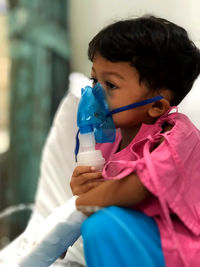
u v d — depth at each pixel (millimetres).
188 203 777
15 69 1916
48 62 1929
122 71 835
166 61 845
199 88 1216
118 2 1871
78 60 2031
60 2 1958
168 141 782
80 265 999
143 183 736
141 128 881
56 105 1984
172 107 876
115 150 991
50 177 1212
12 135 1933
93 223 714
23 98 1915
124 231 708
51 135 1259
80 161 849
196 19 1638
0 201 1974
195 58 911
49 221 817
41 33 1921
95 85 868
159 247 736
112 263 694
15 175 1951
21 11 1911
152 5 1763
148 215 782
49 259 818
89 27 1971
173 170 759
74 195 841
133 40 824
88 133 863
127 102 853
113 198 760
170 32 861
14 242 1061
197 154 829
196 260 734
